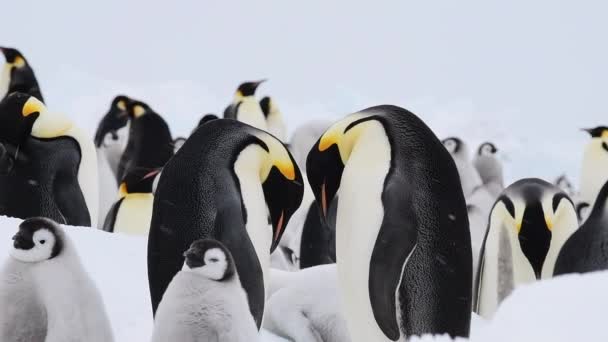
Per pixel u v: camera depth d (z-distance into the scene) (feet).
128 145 115.14
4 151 67.67
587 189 109.81
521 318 27.50
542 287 28.89
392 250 44.09
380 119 46.96
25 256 33.40
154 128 114.01
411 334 45.42
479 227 84.69
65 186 69.10
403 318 45.39
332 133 48.21
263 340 48.16
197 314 31.89
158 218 43.57
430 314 45.34
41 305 33.71
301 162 132.26
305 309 49.08
